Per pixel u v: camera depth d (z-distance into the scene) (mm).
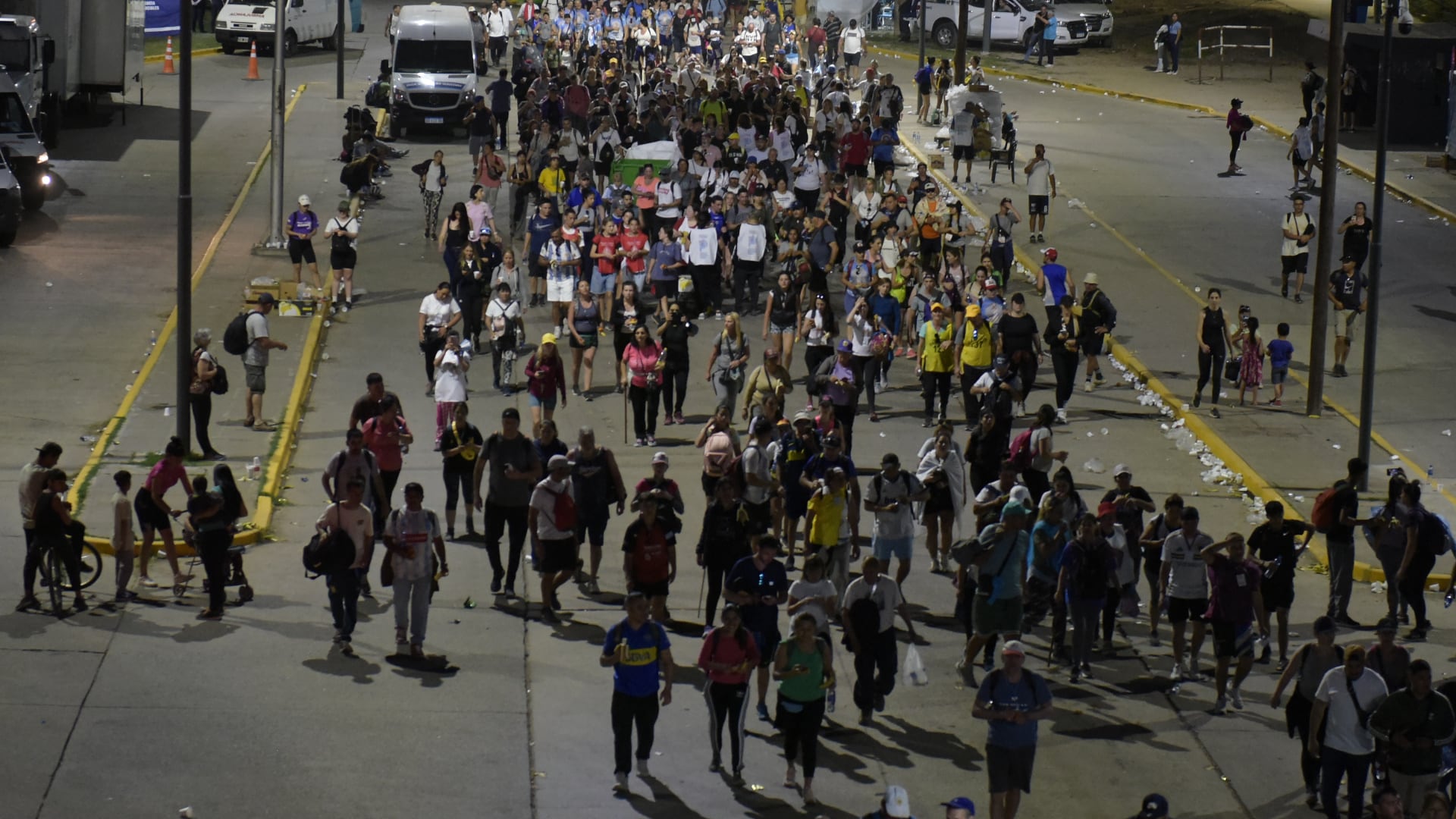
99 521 22719
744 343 27734
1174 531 19484
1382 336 35344
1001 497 20281
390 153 49312
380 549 22734
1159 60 64812
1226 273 39562
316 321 33625
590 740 17484
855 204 39812
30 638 19203
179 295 25297
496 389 30359
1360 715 15734
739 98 49938
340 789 16125
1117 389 31641
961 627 20703
